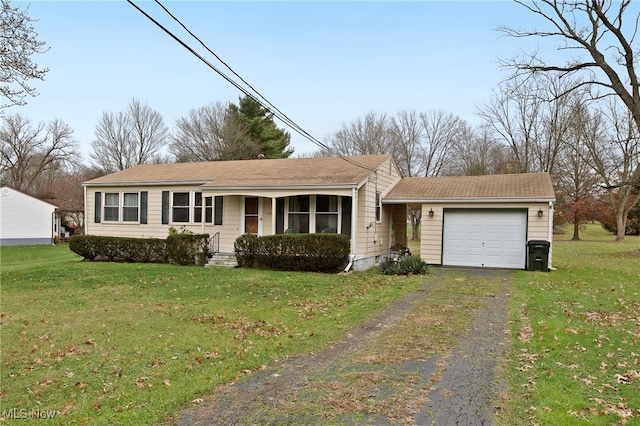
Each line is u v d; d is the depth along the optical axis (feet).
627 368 16.53
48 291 35.50
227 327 23.98
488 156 124.77
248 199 53.78
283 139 130.72
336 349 20.11
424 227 52.70
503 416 12.84
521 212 48.88
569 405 13.35
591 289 34.60
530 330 22.40
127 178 60.44
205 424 12.84
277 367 17.75
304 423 12.73
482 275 43.80
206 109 127.75
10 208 95.25
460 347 19.94
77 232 119.24
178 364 18.16
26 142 134.92
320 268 45.52
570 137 97.55
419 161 127.13
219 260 50.29
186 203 56.70
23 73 34.37
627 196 103.40
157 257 53.98
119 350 20.18
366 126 128.98
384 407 13.64
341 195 47.29
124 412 13.79
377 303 30.17
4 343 21.57
